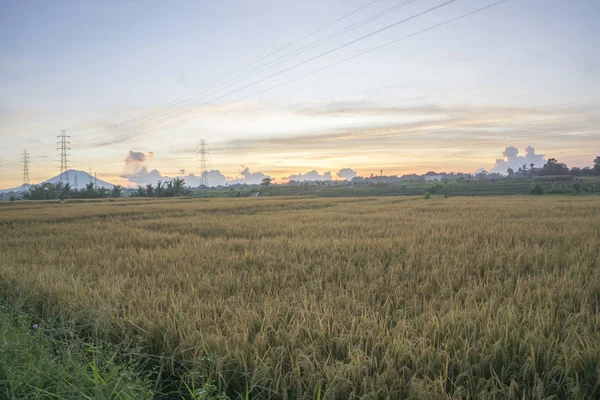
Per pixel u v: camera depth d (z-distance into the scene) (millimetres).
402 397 3283
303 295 5594
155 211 31016
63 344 4227
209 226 17734
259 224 17828
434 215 21750
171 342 4305
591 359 3537
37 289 6336
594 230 12570
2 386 3160
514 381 3264
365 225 16109
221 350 3891
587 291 5527
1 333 3957
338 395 3248
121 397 3086
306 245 10594
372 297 5570
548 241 10562
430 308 4832
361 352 3670
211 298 5824
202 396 3100
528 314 4523
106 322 4762
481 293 5688
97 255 10141
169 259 9242
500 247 9367
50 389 3236
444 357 3641
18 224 21734
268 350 3881
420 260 8289
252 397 3482
